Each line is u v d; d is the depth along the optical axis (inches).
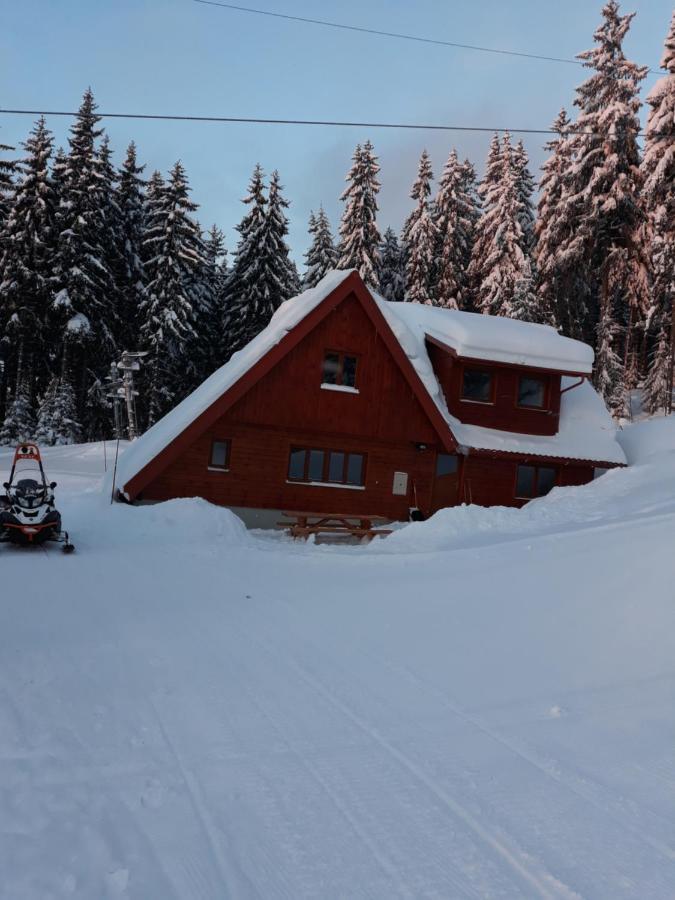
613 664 257.4
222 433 757.3
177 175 1600.6
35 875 124.1
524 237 1898.4
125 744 182.5
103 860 130.3
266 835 143.0
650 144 1299.2
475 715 215.9
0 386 1727.4
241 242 1756.9
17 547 504.7
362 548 566.9
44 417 1439.5
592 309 2122.3
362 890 126.1
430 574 416.2
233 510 761.6
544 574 377.1
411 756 185.3
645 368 2095.2
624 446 967.6
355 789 165.2
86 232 1476.4
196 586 389.7
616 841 146.4
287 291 1688.0
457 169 1910.7
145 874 127.0
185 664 250.8
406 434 818.8
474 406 875.4
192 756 177.9
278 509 780.0
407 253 2057.1
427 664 264.1
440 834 146.9
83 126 1525.6
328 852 137.9
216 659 258.8
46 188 1505.9
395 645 287.1
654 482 687.1
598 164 1385.3
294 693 228.5
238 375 722.2
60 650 259.4
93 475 981.2
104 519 598.5
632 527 461.1
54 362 1610.5
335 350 794.2
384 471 824.3
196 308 1729.8
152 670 242.4
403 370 796.6
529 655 272.1
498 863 136.8
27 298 1486.2
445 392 880.3
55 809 147.8
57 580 390.0
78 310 1469.0
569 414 951.6
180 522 599.5
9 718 194.5
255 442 770.2
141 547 522.6
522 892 127.4
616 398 1504.7
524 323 990.4
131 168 1758.1
